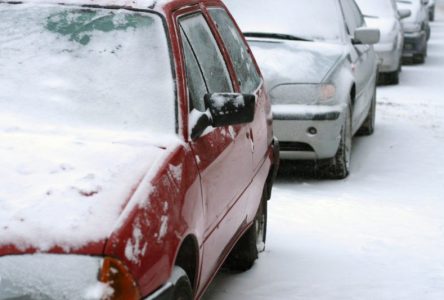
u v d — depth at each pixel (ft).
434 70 76.33
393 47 63.82
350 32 37.17
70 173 13.12
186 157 14.61
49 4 16.55
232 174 17.46
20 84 15.57
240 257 21.50
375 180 32.96
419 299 20.06
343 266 22.35
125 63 15.70
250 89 20.98
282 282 21.06
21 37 16.15
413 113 50.42
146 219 12.53
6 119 14.97
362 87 37.40
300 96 31.17
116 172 13.21
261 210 22.50
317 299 19.90
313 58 32.32
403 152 38.60
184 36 16.88
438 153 38.45
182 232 13.70
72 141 14.24
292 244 24.21
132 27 16.08
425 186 31.99
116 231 11.93
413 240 24.88
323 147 31.40
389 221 26.86
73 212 12.16
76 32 16.11
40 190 12.62
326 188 31.37
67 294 11.52
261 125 21.06
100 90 15.43
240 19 34.81
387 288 20.74
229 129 17.52
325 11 35.47
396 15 67.10
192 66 16.79
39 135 14.51
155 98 15.33
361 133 42.73
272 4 35.32
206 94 16.08
